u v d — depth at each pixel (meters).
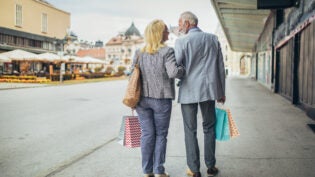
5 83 27.77
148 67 3.46
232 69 77.50
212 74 3.63
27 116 8.94
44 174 3.89
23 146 5.39
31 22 44.06
